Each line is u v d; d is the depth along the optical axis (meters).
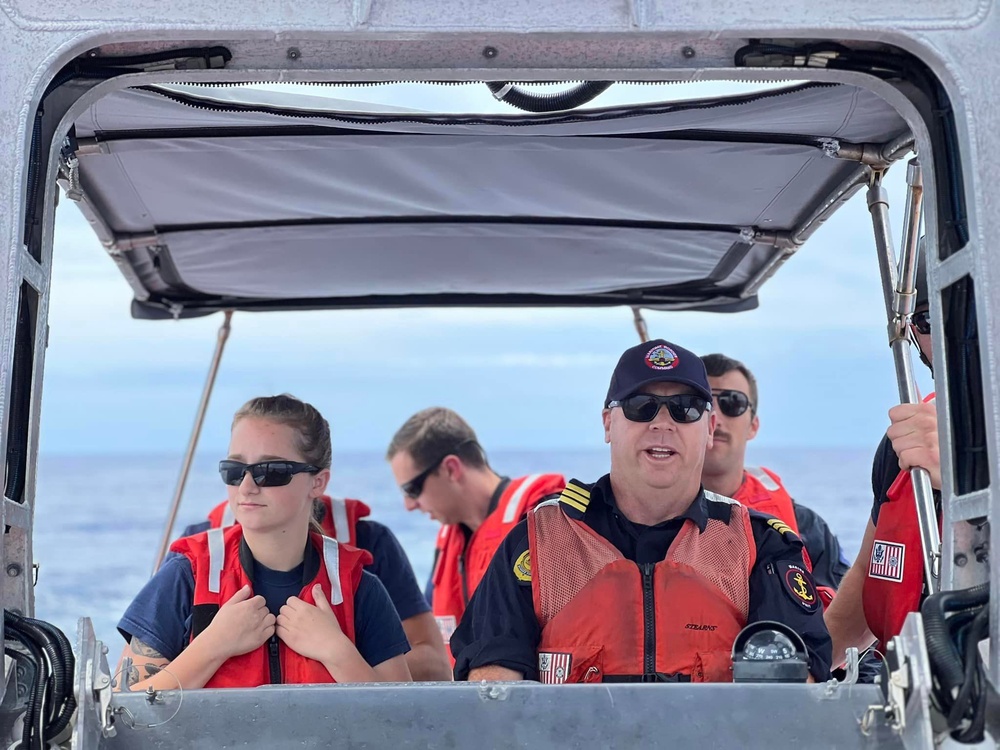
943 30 1.70
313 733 1.62
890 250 2.69
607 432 2.63
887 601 2.68
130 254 3.68
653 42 1.78
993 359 1.63
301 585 2.59
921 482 2.38
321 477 2.68
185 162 2.73
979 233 1.66
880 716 1.62
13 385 1.74
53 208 1.84
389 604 2.73
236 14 1.68
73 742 1.53
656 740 1.62
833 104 2.26
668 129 2.43
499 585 2.43
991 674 1.61
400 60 1.80
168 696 1.62
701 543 2.40
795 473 78.75
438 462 4.61
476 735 1.62
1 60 1.64
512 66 1.80
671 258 3.70
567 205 3.13
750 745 1.62
